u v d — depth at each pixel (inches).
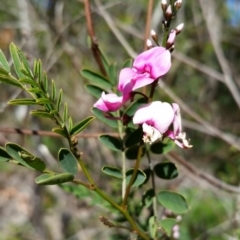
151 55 8.0
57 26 20.3
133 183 8.9
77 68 19.6
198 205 20.0
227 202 17.9
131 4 28.9
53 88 7.8
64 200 23.3
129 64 10.4
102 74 10.9
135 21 27.9
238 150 16.9
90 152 19.9
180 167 15.9
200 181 16.5
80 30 23.1
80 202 21.5
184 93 32.1
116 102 8.1
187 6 29.3
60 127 7.9
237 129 29.0
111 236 12.6
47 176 7.7
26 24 19.0
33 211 22.9
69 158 8.1
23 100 7.6
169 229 9.3
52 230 23.3
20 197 24.8
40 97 7.8
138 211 10.5
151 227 9.4
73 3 23.1
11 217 27.0
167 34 8.3
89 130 19.8
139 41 25.9
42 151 18.7
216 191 17.2
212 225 20.0
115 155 18.8
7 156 8.0
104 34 25.8
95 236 21.3
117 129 10.5
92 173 18.0
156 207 9.6
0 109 14.2
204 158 24.8
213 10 19.2
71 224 23.3
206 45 28.1
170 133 8.1
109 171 9.2
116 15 27.7
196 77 31.7
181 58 19.2
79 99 22.0
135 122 7.9
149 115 7.8
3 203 27.8
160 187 19.4
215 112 30.8
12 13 21.6
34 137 18.7
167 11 8.2
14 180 26.0
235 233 14.8
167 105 7.9
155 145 9.4
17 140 19.9
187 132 26.1
